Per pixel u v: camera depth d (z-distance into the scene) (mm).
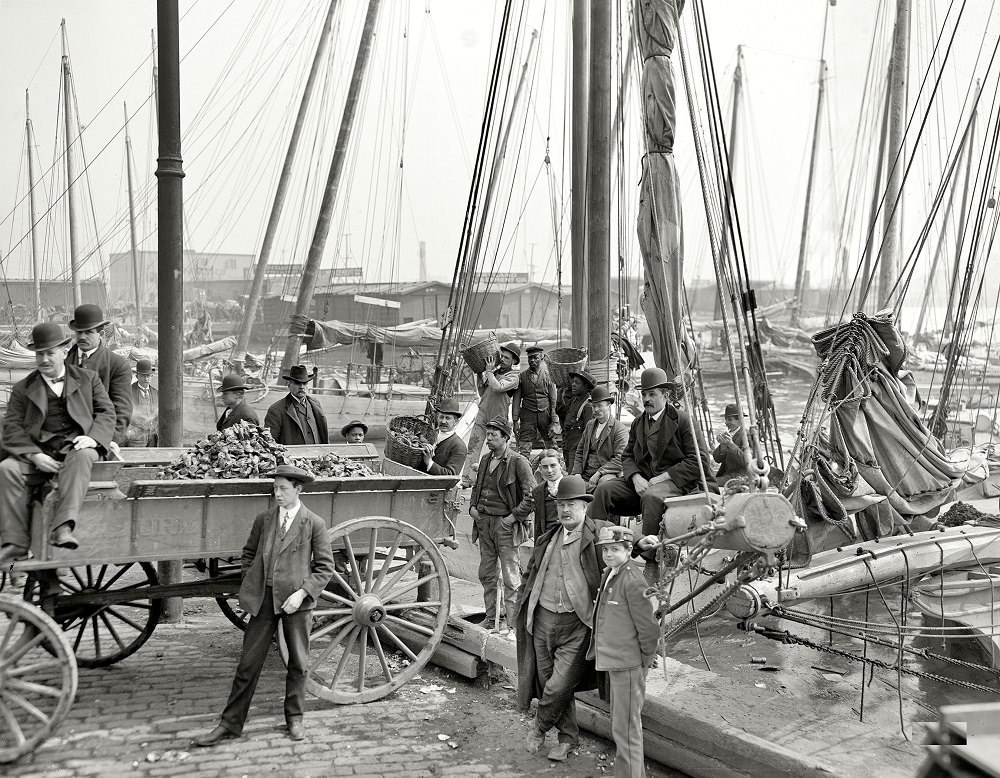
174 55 8625
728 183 6691
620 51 10688
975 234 10898
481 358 11586
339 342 24094
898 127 17781
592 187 11195
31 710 5566
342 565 7180
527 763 5805
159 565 8570
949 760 2537
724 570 5965
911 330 42906
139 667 7297
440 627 7152
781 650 7969
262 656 6004
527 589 6098
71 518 5781
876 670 7465
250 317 27500
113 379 6758
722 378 42000
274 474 6094
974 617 7410
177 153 8695
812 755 5414
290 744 5934
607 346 11234
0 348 24156
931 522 9383
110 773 5379
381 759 5766
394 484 6941
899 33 17734
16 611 5551
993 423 14758
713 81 6758
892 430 7945
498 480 7891
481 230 12836
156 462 7887
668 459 6988
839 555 7793
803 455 7363
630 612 5359
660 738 5977
